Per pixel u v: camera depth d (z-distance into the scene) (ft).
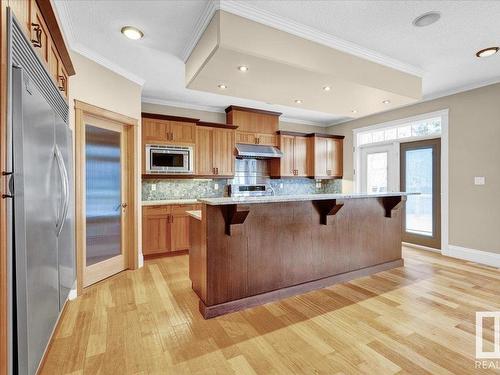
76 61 8.68
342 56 8.73
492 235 11.86
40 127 4.75
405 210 15.71
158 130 13.73
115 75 10.36
